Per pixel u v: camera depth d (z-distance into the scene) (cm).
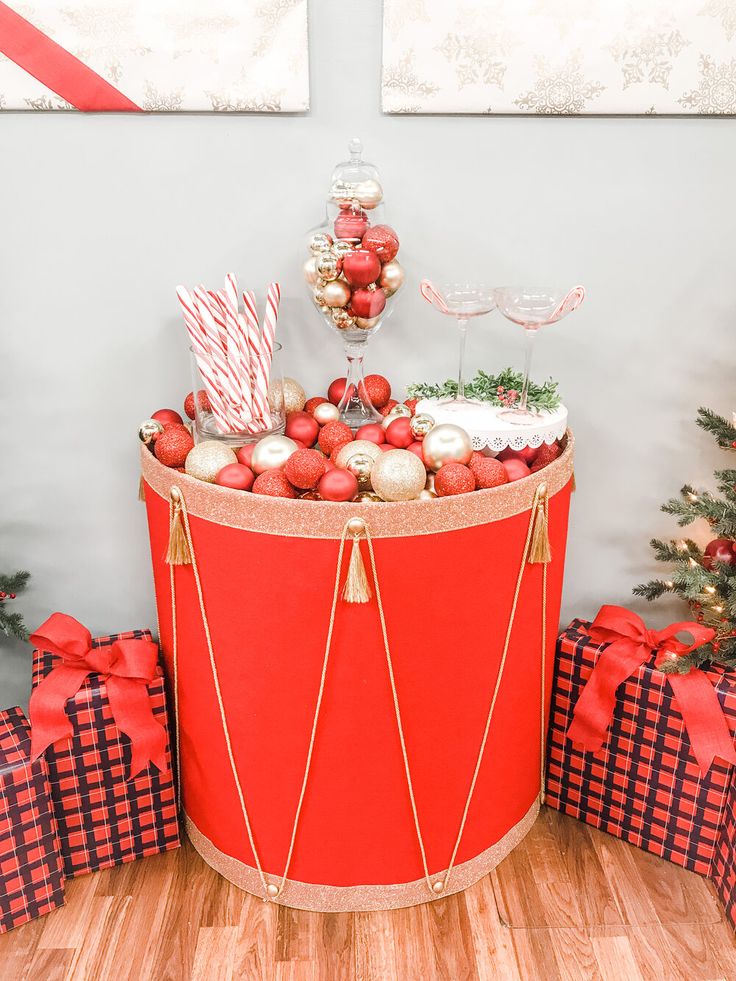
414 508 116
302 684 127
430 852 143
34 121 144
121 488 171
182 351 161
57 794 147
